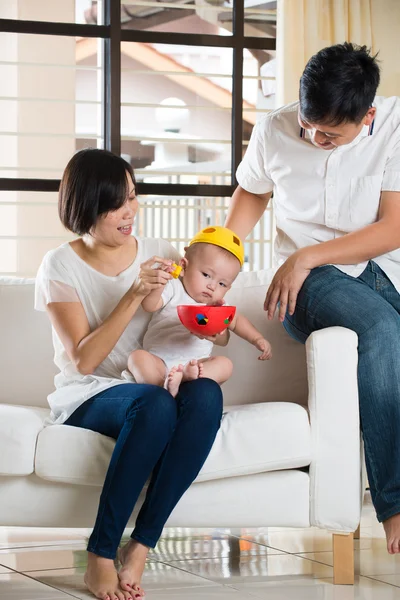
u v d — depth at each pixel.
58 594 2.28
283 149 2.67
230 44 5.91
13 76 7.31
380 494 2.40
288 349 3.01
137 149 7.37
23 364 2.97
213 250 2.45
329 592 2.38
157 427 2.18
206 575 2.57
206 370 2.43
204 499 2.39
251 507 2.41
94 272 2.51
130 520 2.39
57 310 2.44
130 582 2.18
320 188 2.63
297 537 3.12
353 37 5.60
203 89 7.54
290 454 2.40
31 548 2.85
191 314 2.31
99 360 2.34
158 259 2.36
